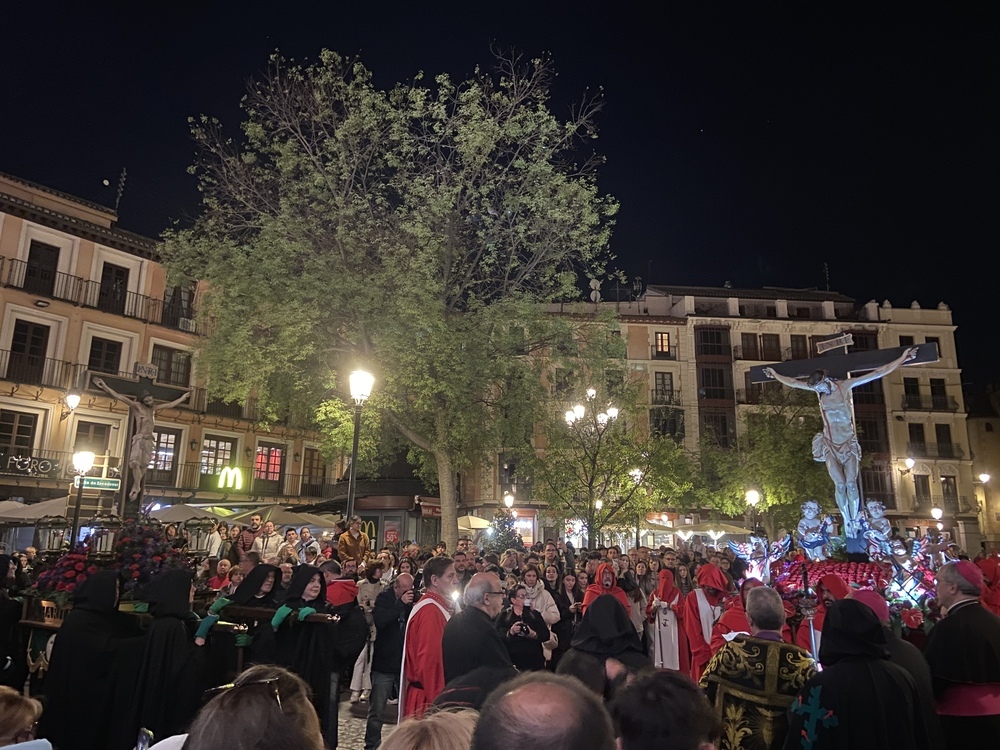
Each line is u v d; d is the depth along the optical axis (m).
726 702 4.00
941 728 4.18
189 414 34.12
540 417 20.05
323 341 17.78
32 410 29.28
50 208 31.53
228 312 17.31
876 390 50.03
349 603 7.21
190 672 5.69
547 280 18.77
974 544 48.09
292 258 17.52
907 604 10.11
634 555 13.30
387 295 17.28
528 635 6.66
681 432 47.19
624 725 2.19
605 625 4.45
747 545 16.02
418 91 17.66
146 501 32.09
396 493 24.72
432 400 18.00
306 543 14.63
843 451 14.59
